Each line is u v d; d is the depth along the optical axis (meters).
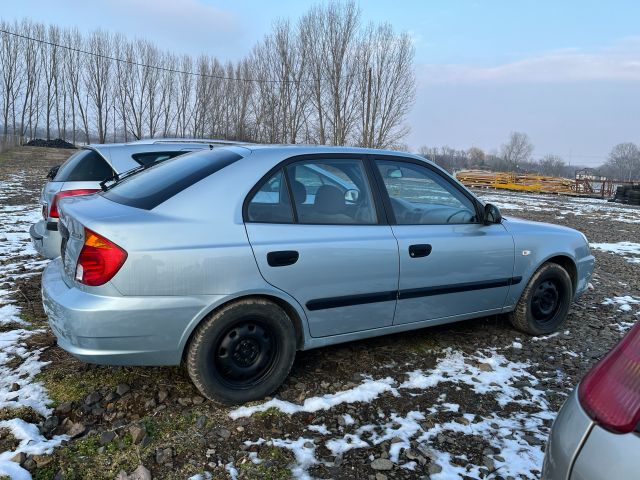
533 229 4.42
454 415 3.15
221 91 55.38
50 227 4.89
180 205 2.99
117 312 2.72
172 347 2.89
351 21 37.25
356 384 3.45
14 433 2.71
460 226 3.96
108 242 2.73
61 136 70.25
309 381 3.47
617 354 1.60
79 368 3.46
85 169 5.25
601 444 1.43
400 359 3.87
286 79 40.41
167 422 2.92
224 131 54.44
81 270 2.79
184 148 5.67
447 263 3.80
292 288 3.17
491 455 2.78
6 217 10.55
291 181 3.33
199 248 2.88
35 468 2.48
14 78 66.38
